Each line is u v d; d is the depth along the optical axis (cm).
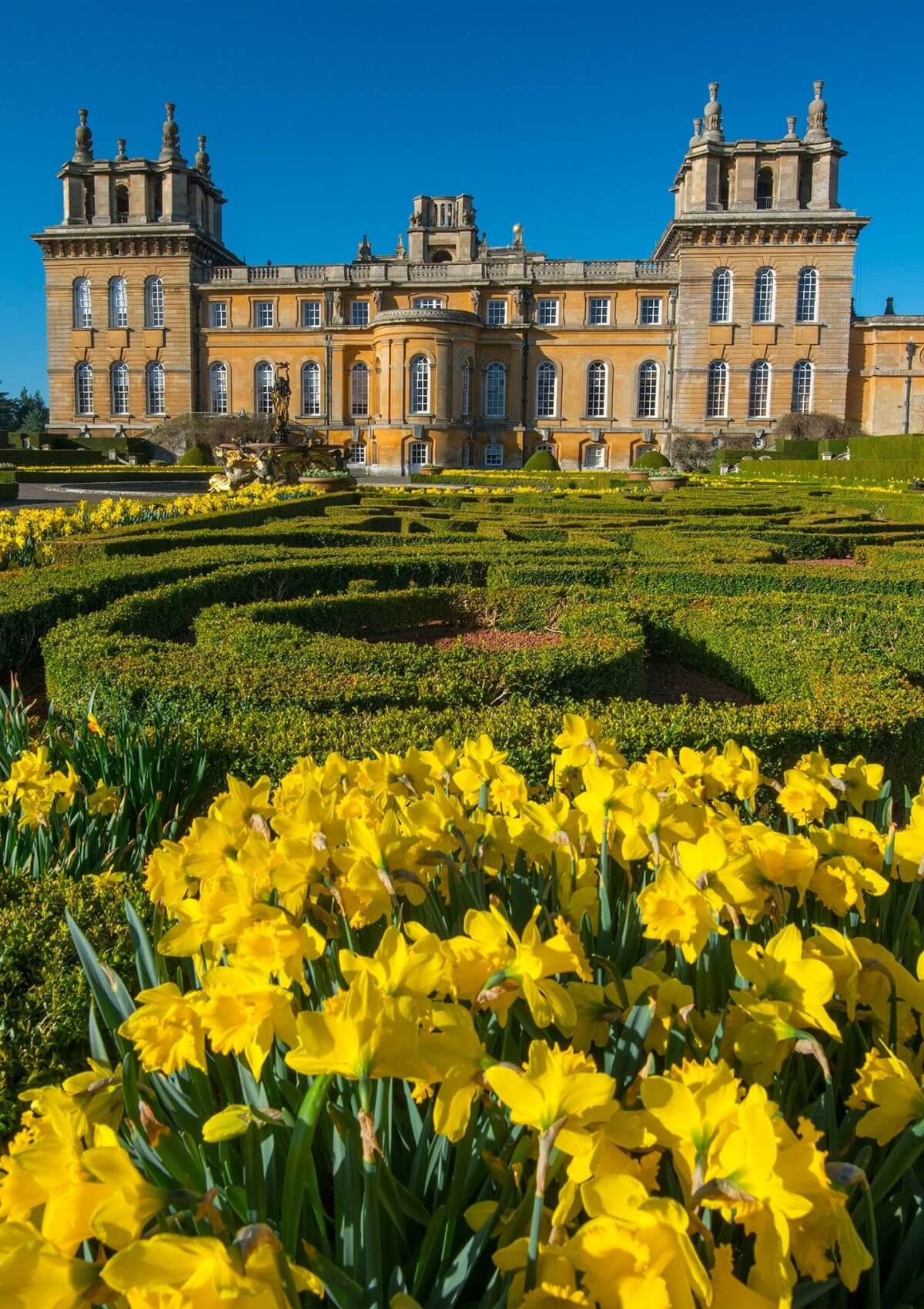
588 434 6197
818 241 5959
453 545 1267
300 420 6381
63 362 6606
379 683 570
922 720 507
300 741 454
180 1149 163
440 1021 160
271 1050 192
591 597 930
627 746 460
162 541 1312
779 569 1041
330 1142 186
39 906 315
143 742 425
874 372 6116
